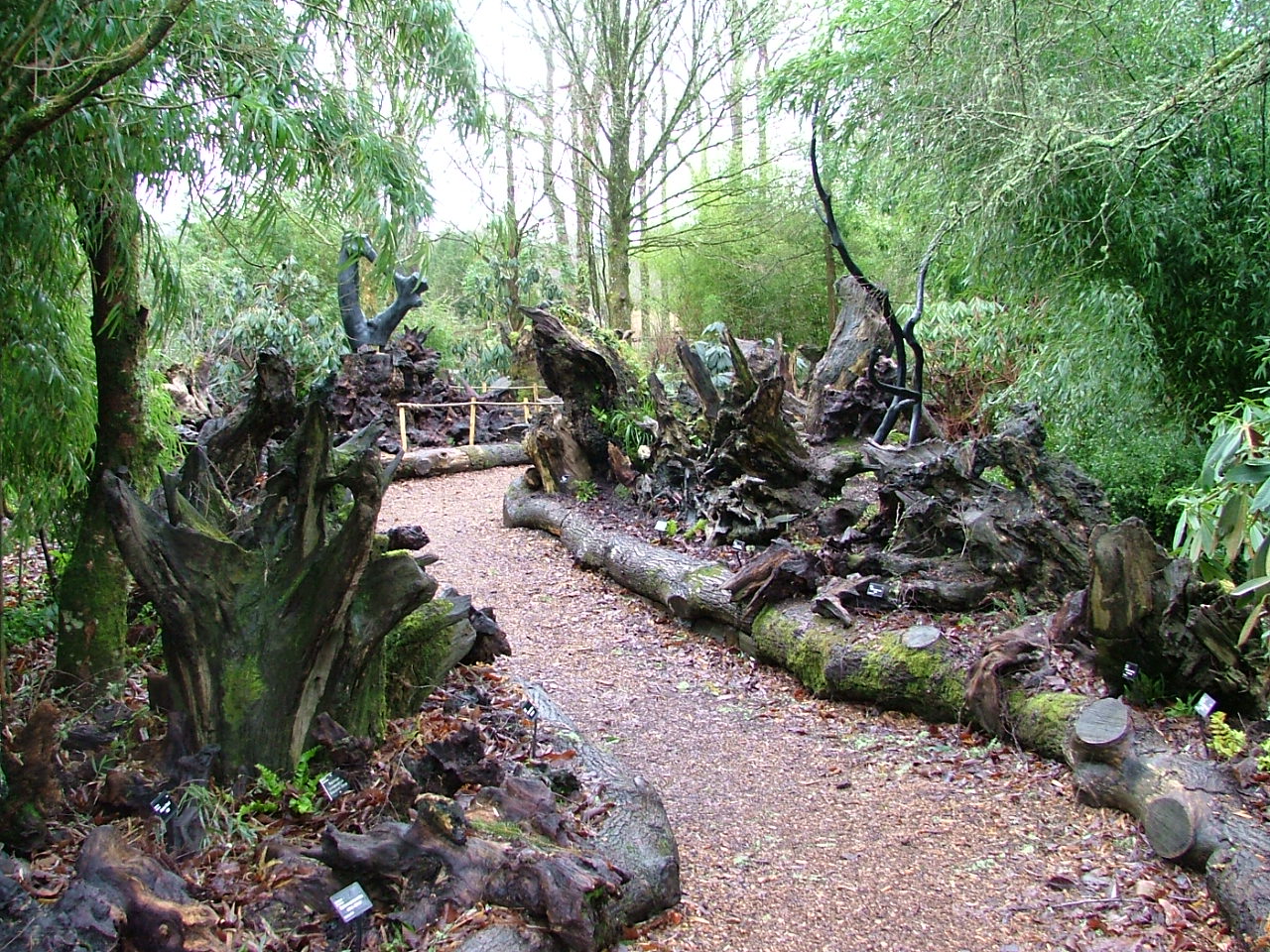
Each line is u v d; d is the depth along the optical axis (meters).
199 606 2.71
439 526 8.45
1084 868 3.01
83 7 2.41
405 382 12.49
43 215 2.76
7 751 2.55
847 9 7.59
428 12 2.94
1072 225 5.86
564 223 17.45
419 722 3.35
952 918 2.81
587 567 6.94
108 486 2.65
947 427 8.93
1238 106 5.56
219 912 2.20
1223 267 5.84
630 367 8.73
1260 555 3.25
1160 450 6.15
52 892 2.15
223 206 2.83
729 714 4.49
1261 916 2.47
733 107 14.29
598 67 13.76
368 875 2.34
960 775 3.72
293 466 2.80
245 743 2.74
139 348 3.45
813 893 2.95
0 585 2.64
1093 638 3.73
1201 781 3.00
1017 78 5.67
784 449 6.64
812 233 14.84
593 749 3.49
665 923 2.75
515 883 2.32
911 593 4.82
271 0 2.81
